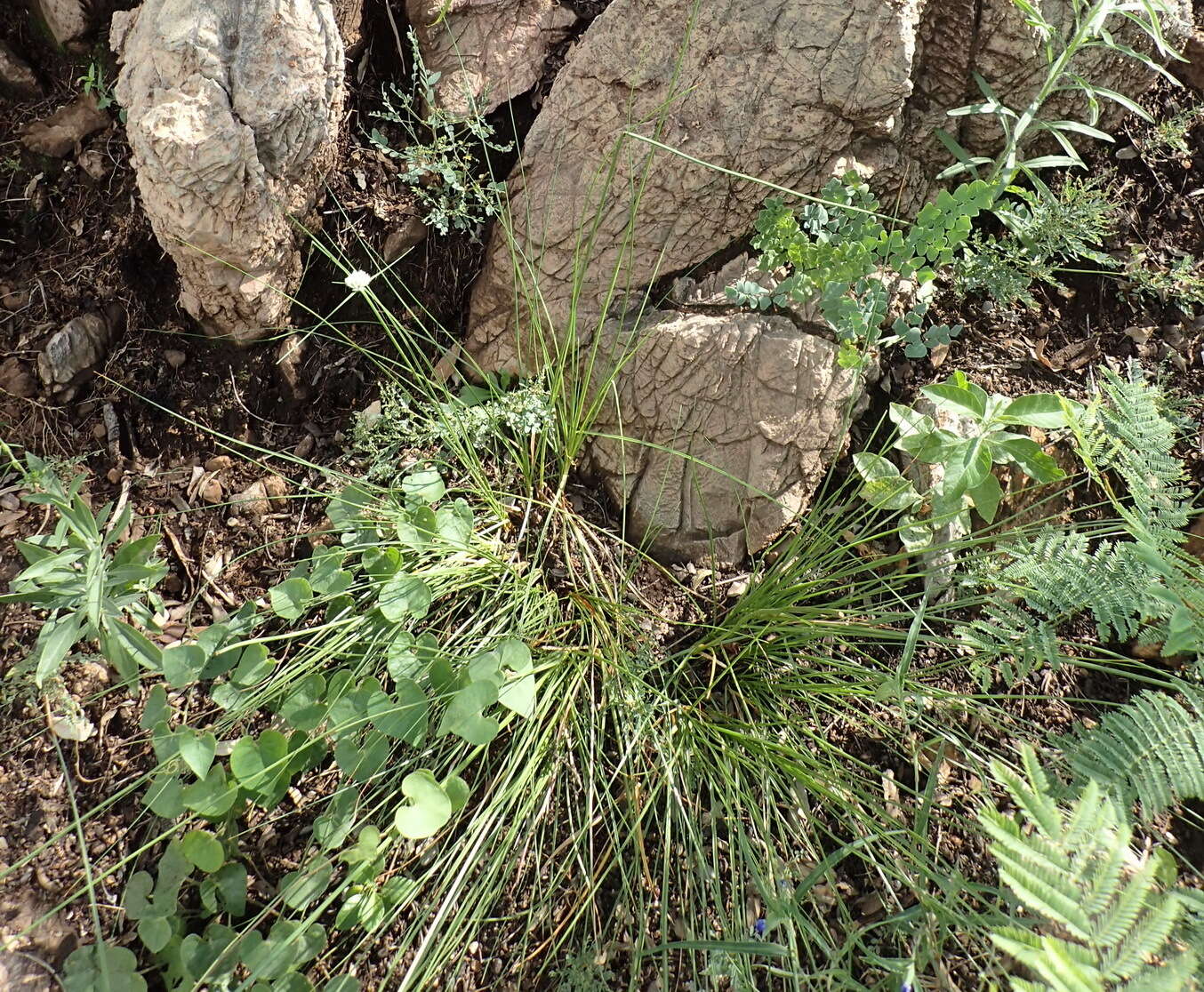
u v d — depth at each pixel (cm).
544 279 67
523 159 67
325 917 56
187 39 58
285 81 60
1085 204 63
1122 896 38
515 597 62
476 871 57
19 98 70
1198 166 71
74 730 59
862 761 61
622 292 66
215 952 51
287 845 58
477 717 51
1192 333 69
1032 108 60
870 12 62
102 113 69
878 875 58
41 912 55
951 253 59
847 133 64
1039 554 55
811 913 57
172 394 67
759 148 64
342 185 66
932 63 65
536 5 69
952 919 49
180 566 64
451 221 68
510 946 56
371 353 66
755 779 60
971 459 55
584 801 60
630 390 65
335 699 55
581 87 66
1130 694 62
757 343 64
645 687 60
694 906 57
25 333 67
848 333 60
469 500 66
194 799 51
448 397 64
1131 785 49
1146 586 49
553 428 66
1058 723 62
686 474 65
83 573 53
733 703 63
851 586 60
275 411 67
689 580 66
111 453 66
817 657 60
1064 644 59
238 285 63
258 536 65
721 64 64
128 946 55
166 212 60
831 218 63
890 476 59
